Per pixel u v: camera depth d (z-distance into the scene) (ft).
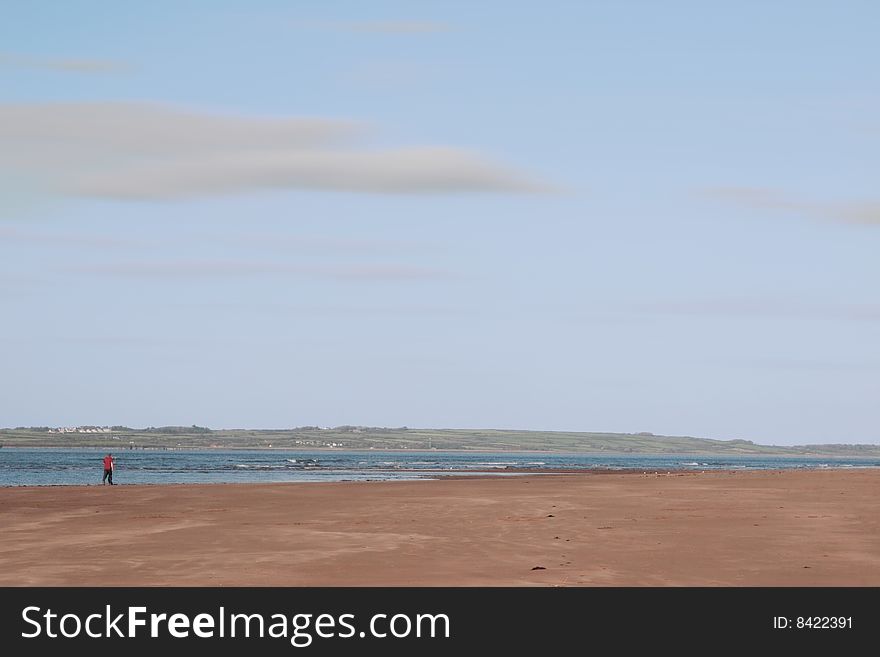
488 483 203.00
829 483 166.81
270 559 75.20
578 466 581.53
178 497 152.66
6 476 333.21
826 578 66.18
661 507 120.67
